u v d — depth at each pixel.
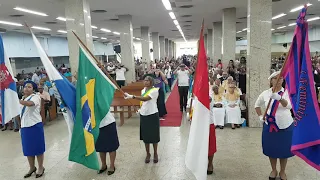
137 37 25.62
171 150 4.57
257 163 3.95
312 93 2.44
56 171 3.90
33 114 3.56
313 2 9.64
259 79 5.71
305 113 2.45
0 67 3.37
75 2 7.29
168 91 11.55
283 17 13.77
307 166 3.78
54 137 5.64
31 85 3.62
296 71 2.62
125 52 11.83
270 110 3.10
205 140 2.66
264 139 3.22
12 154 4.75
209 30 20.23
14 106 3.42
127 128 6.17
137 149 4.70
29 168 4.08
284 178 3.29
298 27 2.57
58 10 9.77
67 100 3.33
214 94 5.91
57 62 22.05
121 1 8.77
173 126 6.13
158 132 3.96
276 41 26.52
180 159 4.16
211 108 3.39
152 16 12.48
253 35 5.64
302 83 2.47
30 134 3.56
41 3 8.41
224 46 11.12
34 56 18.30
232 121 5.79
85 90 3.29
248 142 4.88
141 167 3.92
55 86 3.30
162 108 6.94
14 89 3.45
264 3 5.53
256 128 5.79
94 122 3.36
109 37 24.94
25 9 9.41
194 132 2.70
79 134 3.21
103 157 3.79
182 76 7.55
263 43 5.62
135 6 9.76
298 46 2.57
